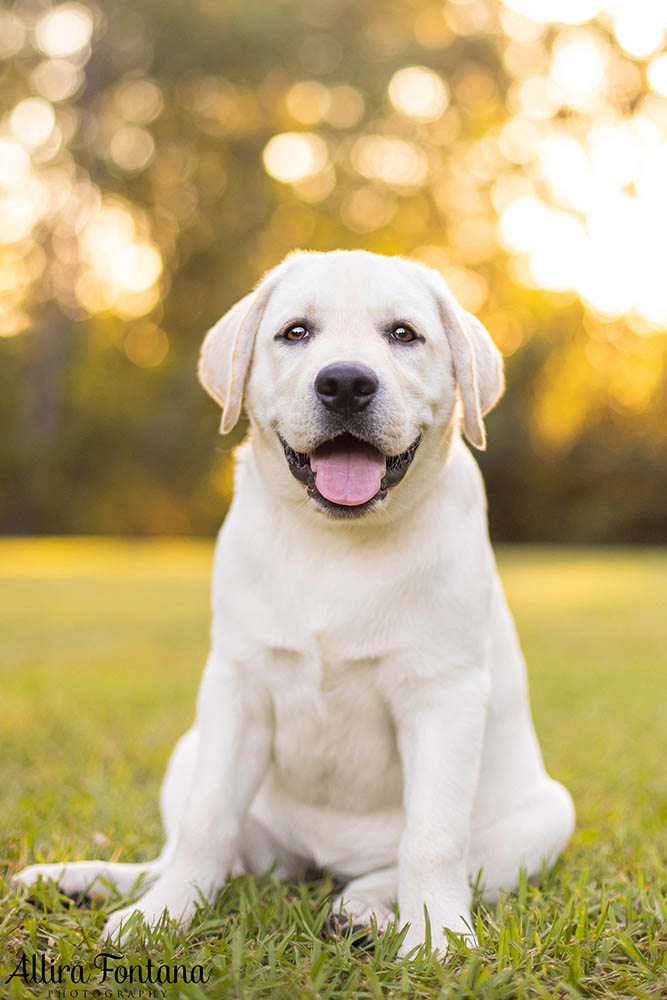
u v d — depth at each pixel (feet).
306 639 9.07
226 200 86.84
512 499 101.50
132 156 85.97
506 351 98.84
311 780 9.73
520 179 94.89
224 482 90.17
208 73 83.97
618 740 17.21
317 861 10.16
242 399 10.27
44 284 85.97
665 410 100.94
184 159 86.58
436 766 8.89
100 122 85.15
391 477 9.10
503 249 96.12
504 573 55.01
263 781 10.25
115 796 12.84
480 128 91.25
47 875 9.32
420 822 8.75
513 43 92.53
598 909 8.97
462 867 8.77
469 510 9.69
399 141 90.17
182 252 87.71
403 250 91.66
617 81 93.40
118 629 31.58
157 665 24.97
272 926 8.71
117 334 89.10
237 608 9.37
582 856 10.94
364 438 8.94
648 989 7.43
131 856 10.69
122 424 87.30
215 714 9.41
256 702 9.48
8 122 84.74
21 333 87.51
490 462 98.22
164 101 86.28
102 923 8.80
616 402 101.14
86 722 17.63
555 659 26.58
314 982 7.29
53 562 58.70
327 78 85.46
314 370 9.05
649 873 10.19
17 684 21.62
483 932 8.21
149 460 88.63
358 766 9.56
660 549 98.07
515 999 7.29
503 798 10.25
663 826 11.94
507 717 10.36
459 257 94.12
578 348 99.60
